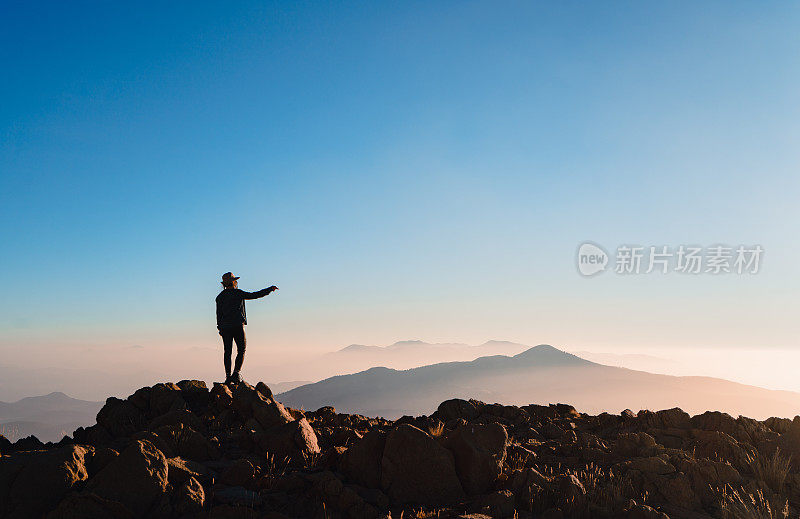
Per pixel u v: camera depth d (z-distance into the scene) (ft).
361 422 38.37
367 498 21.21
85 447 20.54
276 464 24.61
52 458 18.98
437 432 27.96
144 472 18.92
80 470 19.21
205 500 19.26
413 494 21.84
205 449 25.09
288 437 26.16
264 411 30.58
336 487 20.47
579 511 19.99
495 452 23.95
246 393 32.22
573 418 41.06
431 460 22.30
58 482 18.28
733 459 26.96
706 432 29.68
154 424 29.25
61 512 17.07
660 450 26.63
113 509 17.51
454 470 22.50
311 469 23.68
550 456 27.66
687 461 24.80
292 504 19.74
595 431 36.70
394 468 22.38
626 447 27.78
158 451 20.39
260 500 19.38
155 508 18.20
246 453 26.32
